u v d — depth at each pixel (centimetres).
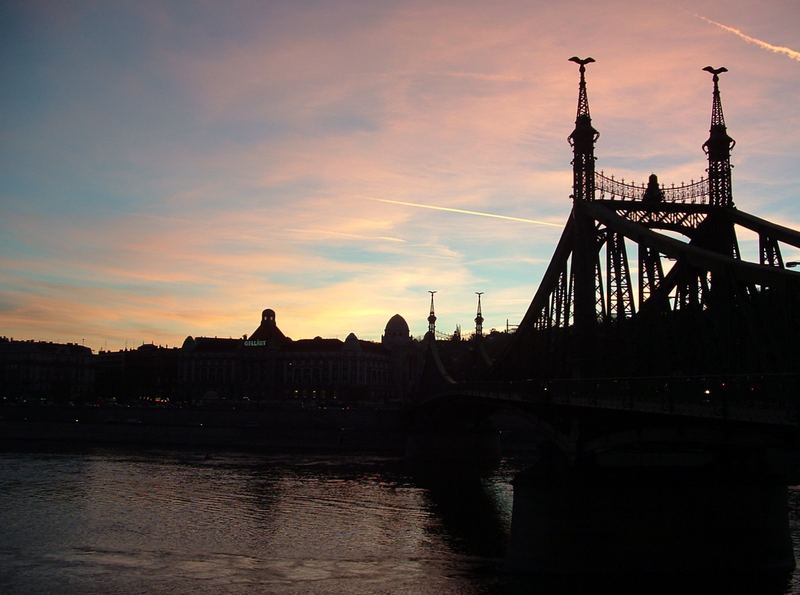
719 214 6166
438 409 14138
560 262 7056
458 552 6481
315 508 8650
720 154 6247
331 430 18200
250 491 9900
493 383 7994
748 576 5319
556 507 5456
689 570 5356
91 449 15788
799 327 3731
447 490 10288
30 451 15125
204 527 7469
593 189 6512
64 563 5997
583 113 6706
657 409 3928
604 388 4659
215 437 18150
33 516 7950
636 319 5241
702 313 4834
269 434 18038
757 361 4088
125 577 5603
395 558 6241
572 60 6812
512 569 5591
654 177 6581
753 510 5519
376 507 8775
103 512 8212
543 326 7425
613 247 5934
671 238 5162
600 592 5025
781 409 3000
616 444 5003
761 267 4075
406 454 15338
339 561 6138
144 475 11375
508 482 11244
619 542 5384
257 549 6550
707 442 4138
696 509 5462
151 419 19562
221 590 5297
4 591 5231
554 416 5809
